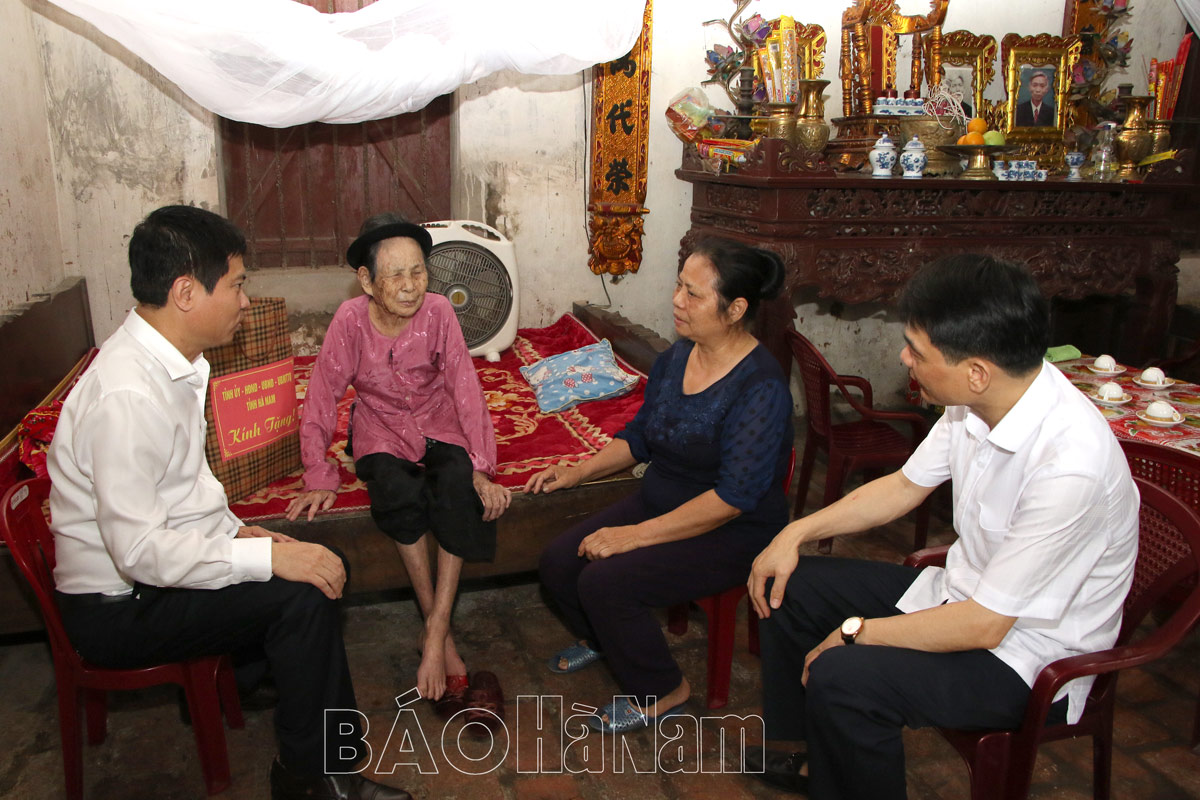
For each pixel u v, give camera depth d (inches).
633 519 92.4
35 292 131.0
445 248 152.4
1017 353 57.2
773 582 76.4
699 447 85.4
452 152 168.1
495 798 80.1
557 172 168.2
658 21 162.1
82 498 69.1
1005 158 161.0
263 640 74.7
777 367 84.6
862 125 158.1
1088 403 61.2
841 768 63.8
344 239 168.6
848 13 160.6
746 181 140.7
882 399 201.5
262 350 98.7
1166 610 97.0
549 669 100.0
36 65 138.6
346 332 93.0
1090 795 81.1
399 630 107.8
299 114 139.0
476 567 102.4
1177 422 105.3
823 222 140.5
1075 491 57.1
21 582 89.0
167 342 69.3
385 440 95.3
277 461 103.0
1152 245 161.5
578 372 137.3
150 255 66.8
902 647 63.4
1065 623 62.7
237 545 70.2
